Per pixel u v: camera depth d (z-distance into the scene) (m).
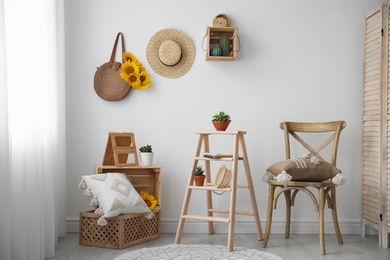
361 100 4.05
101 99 3.94
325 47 4.04
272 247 3.49
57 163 3.57
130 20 3.96
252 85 4.01
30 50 2.76
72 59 3.93
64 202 3.76
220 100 3.99
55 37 3.44
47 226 3.12
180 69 3.97
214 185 3.66
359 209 4.04
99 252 3.26
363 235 3.91
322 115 4.04
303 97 4.03
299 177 3.40
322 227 3.33
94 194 3.40
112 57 3.93
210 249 3.33
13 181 2.61
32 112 2.77
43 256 2.96
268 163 4.00
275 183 3.44
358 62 4.05
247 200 3.99
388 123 3.55
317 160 3.43
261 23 4.01
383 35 3.62
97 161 3.94
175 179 3.97
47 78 3.21
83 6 3.93
